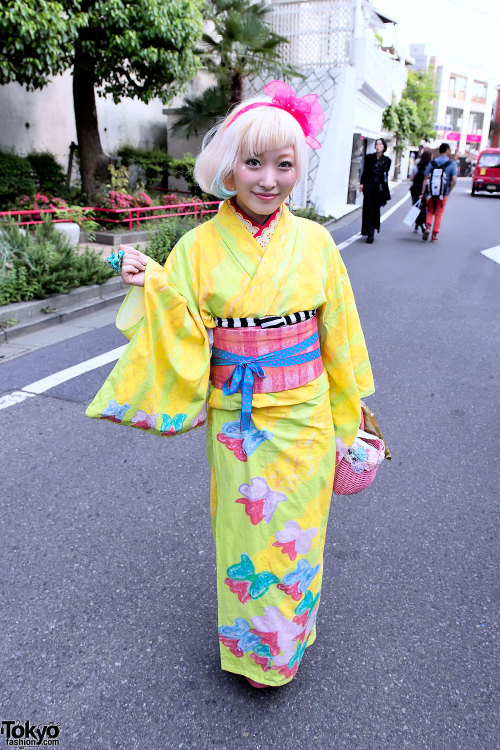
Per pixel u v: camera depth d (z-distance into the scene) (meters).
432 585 2.33
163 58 8.52
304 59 14.52
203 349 1.59
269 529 1.62
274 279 1.49
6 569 2.37
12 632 2.07
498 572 2.41
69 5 7.44
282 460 1.59
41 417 3.64
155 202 11.23
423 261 9.03
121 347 4.88
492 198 24.75
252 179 1.40
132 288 1.53
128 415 1.59
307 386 1.60
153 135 14.76
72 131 12.16
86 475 3.04
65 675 1.91
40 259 5.74
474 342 5.26
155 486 2.96
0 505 2.78
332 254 1.62
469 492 2.96
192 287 1.53
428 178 10.52
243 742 1.70
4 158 9.59
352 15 14.08
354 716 1.78
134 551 2.50
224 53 12.27
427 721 1.77
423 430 3.60
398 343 5.20
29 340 5.07
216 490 1.72
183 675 1.92
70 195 10.91
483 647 2.04
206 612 2.19
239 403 1.57
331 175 14.62
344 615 2.18
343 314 1.67
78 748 1.68
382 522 2.72
